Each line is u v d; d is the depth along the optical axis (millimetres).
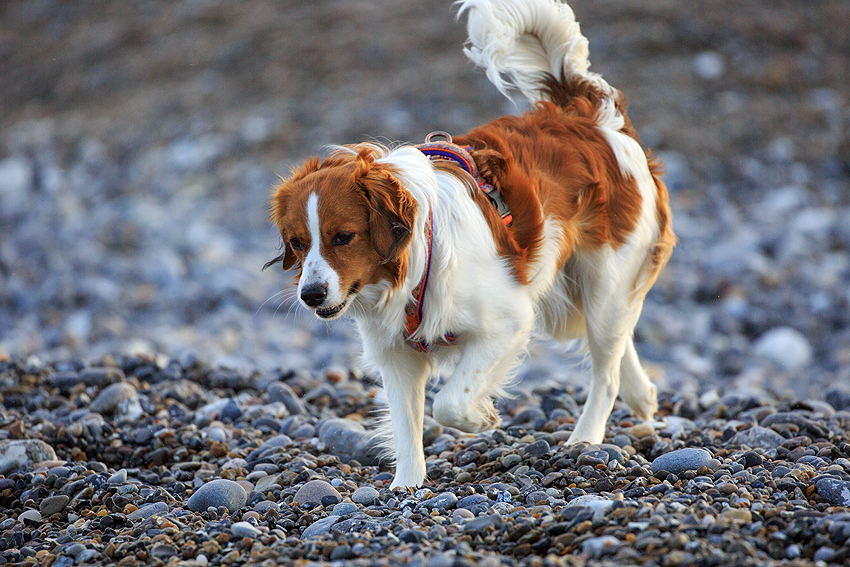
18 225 24516
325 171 7129
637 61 29719
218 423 9852
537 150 8141
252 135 27469
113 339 15828
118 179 27094
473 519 6281
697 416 10453
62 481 8086
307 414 10719
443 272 7145
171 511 7336
